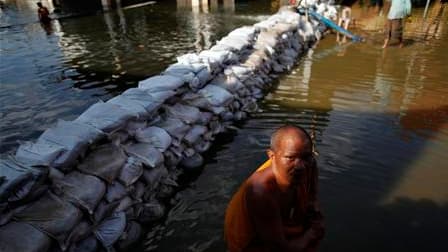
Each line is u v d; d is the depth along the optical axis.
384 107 5.66
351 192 3.67
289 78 7.22
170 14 16.14
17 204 2.60
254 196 1.80
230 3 19.00
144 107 3.95
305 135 1.79
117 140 3.53
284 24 9.03
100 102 3.88
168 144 3.87
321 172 4.00
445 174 3.92
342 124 5.11
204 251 3.02
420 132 4.82
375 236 3.11
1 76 7.88
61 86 7.12
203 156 4.46
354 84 6.75
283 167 1.77
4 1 23.27
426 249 2.97
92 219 2.82
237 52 6.41
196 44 10.26
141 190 3.40
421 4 15.62
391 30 9.34
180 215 3.46
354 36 10.29
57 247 2.60
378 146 4.49
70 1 21.27
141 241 3.18
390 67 7.71
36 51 10.09
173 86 4.52
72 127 3.26
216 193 3.75
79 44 10.78
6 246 2.30
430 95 6.11
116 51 9.77
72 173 3.00
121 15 16.33
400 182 3.81
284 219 1.97
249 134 4.95
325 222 3.27
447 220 3.28
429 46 9.32
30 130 5.35
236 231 1.98
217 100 4.96
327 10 12.69
